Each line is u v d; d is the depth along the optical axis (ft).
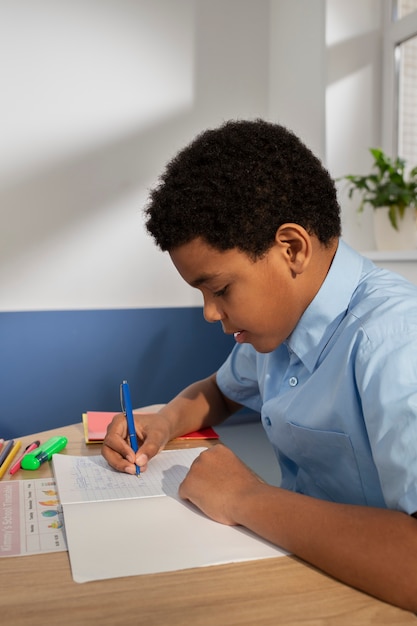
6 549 1.87
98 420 3.39
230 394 3.59
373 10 5.59
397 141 5.60
